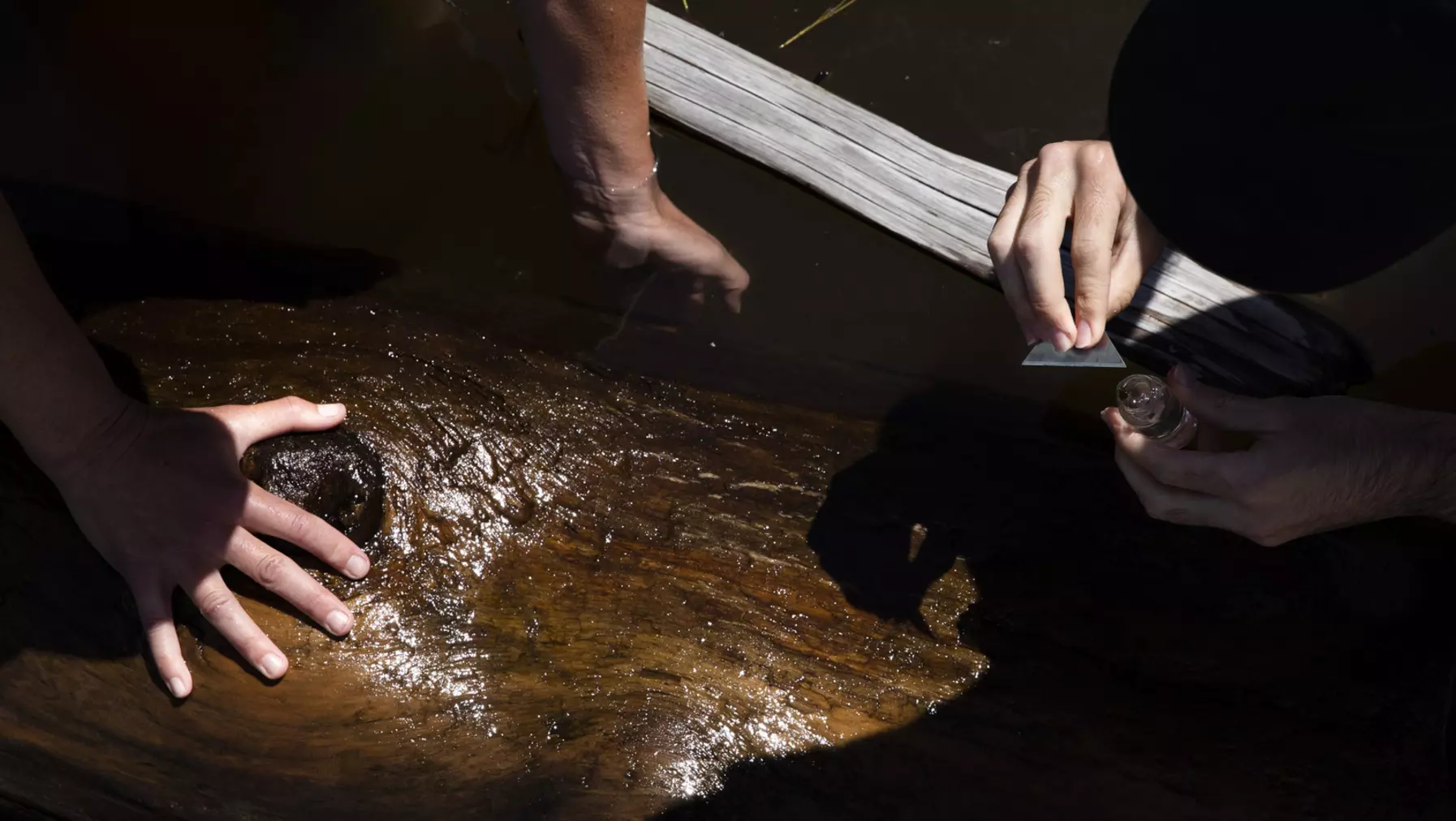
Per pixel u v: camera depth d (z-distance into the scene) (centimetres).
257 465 140
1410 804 134
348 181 163
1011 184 164
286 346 149
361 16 175
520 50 174
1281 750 136
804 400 151
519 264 158
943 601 141
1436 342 155
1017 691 138
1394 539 143
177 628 138
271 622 139
